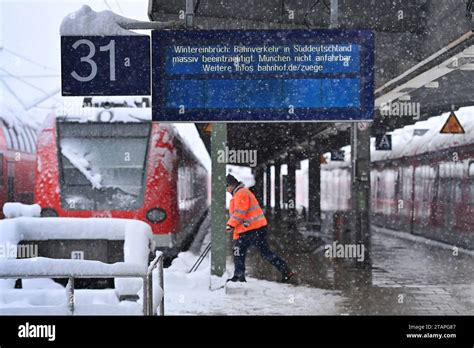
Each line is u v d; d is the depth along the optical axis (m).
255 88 8.84
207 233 25.78
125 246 6.48
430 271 12.81
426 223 19.88
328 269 12.98
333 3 8.99
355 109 8.82
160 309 6.85
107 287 7.40
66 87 8.74
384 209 25.28
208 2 9.58
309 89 8.84
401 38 9.78
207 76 8.84
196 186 22.58
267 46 8.83
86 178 13.25
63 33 8.76
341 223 15.83
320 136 22.64
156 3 9.50
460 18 8.08
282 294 10.06
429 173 19.58
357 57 8.84
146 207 13.21
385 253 16.34
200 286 10.62
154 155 13.36
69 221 7.17
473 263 14.15
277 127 19.86
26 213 12.41
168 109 8.81
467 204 16.38
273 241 19.77
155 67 8.80
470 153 16.19
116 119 13.41
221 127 10.76
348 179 30.95
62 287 7.03
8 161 16.84
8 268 5.38
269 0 9.70
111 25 8.81
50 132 13.34
